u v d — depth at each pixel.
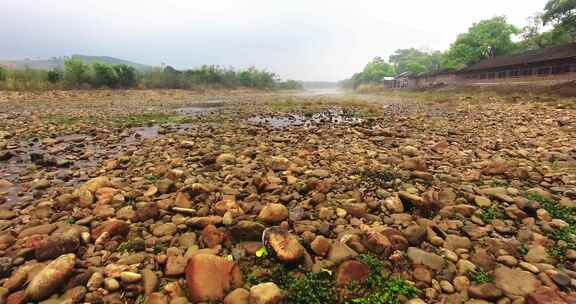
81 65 31.00
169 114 16.62
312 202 4.32
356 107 21.19
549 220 3.72
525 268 2.78
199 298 2.42
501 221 3.72
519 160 6.38
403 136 9.59
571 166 5.79
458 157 6.81
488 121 12.48
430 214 4.00
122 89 33.69
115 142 8.93
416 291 2.52
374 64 87.44
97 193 4.44
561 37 31.45
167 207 4.13
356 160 6.64
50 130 10.53
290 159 6.67
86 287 2.52
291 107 21.55
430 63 84.00
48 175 5.73
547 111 14.19
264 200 4.45
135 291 2.53
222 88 48.16
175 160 6.51
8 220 3.90
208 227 3.38
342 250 3.01
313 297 2.47
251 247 3.14
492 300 2.40
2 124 11.55
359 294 2.51
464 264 2.84
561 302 2.20
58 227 3.62
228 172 5.76
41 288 2.39
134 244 3.21
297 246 2.92
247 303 2.35
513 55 33.00
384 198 4.47
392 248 3.05
